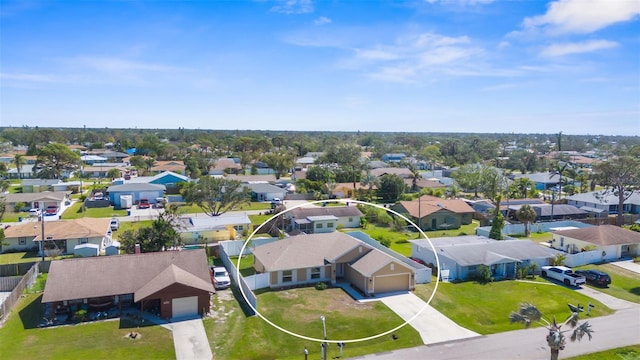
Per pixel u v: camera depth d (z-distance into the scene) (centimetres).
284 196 8200
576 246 4600
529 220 5512
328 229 5794
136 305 3127
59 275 3041
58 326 2806
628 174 6072
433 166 13825
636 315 3006
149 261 3306
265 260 3750
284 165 11369
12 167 12369
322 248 3906
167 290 2944
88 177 11019
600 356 2423
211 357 2461
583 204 7162
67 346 2545
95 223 4953
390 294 3409
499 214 4950
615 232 4525
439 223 6109
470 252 3981
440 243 4469
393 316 2991
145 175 11150
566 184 9450
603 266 4103
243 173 11838
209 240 5091
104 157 14275
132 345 2570
